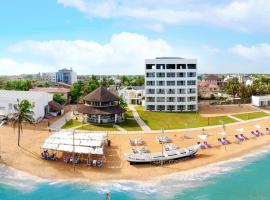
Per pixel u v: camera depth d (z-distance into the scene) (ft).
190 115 416.87
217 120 383.86
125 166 225.56
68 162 228.22
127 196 183.11
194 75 453.17
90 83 630.74
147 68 450.71
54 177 207.00
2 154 241.76
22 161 230.07
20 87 597.11
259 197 182.80
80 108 368.27
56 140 239.71
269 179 208.95
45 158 233.14
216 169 226.79
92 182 201.16
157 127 341.00
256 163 239.91
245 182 204.03
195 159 245.45
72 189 191.31
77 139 241.76
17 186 193.57
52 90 554.87
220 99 605.31
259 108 479.00
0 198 177.88
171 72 449.89
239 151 268.00
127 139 288.51
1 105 345.72
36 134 296.92
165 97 453.58
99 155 240.53
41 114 364.58
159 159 230.48
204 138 270.05
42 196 181.68
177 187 196.03
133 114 419.95
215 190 191.72
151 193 187.52
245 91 536.42
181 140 289.33
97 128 327.88
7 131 304.30
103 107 358.02
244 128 345.31
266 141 299.99
